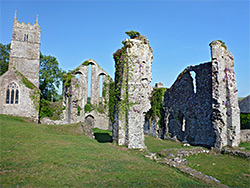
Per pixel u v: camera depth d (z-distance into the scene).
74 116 31.88
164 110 28.06
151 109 30.78
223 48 21.36
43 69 45.44
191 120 24.14
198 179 10.50
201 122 22.70
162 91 29.02
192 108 24.03
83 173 9.63
